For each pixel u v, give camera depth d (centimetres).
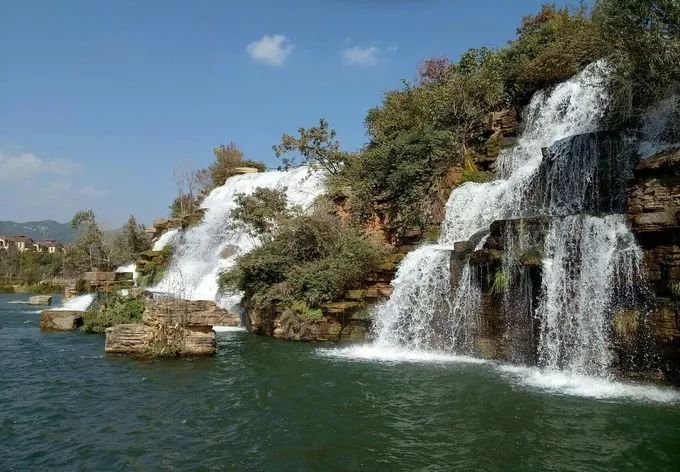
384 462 862
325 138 3462
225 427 1051
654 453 883
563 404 1149
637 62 1764
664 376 1253
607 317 1355
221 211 4072
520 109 2602
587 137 1848
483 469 830
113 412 1155
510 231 1599
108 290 3356
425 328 1850
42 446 954
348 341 2052
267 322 2316
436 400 1198
